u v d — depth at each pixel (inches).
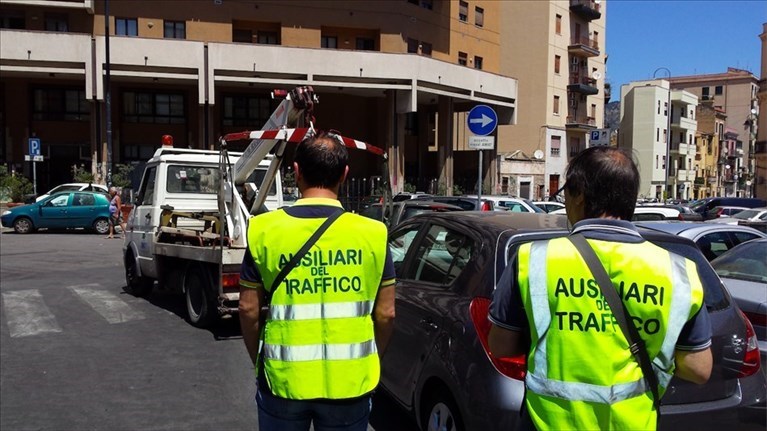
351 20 1325.0
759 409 135.0
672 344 72.9
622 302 73.0
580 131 1988.2
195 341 275.9
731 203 1004.6
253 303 99.1
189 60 1101.7
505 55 1909.4
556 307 74.5
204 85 1115.3
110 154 1021.8
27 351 259.0
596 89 2014.0
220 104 1323.8
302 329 95.1
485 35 1614.2
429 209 362.6
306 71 1148.5
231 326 302.8
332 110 1364.4
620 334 72.6
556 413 73.7
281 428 98.1
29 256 580.4
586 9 1958.7
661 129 2573.8
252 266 98.9
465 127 1622.8
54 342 273.1
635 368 73.0
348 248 97.6
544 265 76.2
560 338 74.0
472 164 1519.4
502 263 139.2
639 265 73.5
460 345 134.6
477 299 137.1
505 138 1919.3
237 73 1132.5
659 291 72.6
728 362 134.3
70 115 1263.5
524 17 1881.2
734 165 3410.4
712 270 148.4
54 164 1261.1
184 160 337.4
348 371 95.5
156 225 331.0
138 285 371.6
